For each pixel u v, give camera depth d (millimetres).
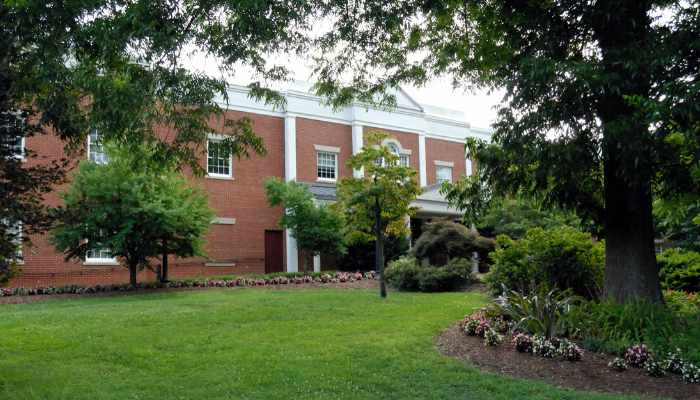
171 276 22391
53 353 8406
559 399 6426
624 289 9430
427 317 11438
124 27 8758
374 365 7855
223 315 11633
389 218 16891
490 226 27203
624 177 8742
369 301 14164
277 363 7902
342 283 20469
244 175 24688
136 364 7902
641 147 7812
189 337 9500
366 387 6938
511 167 9891
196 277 20969
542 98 8922
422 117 30906
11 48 7793
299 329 10203
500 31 10602
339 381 7121
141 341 9195
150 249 17297
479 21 11328
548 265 12445
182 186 19406
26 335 9570
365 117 28469
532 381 7105
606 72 8656
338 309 12570
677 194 9805
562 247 12578
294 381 7109
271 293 16359
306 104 26703
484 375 7371
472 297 15180
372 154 14344
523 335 8492
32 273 19453
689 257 15070
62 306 13711
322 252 22188
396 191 14297
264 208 25141
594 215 10516
